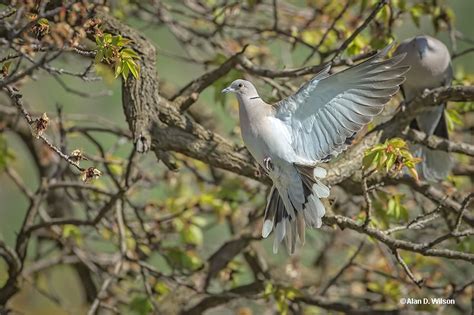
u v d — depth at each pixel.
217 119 13.02
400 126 9.62
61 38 6.64
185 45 12.51
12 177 11.61
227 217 12.33
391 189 11.64
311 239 13.25
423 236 12.25
